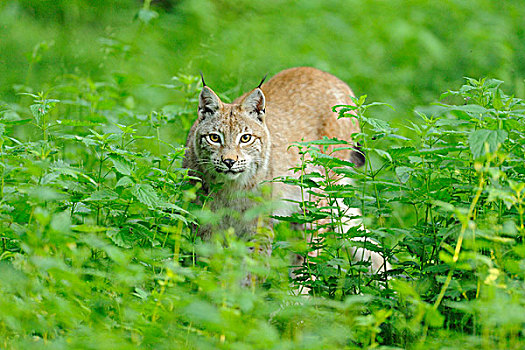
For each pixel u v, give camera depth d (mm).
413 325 6793
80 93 14141
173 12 23781
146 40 21188
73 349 6016
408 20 22500
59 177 8852
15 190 8250
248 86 17203
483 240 7488
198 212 8773
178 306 6637
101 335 6375
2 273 6793
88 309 6789
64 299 7023
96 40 20328
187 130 13070
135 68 18641
